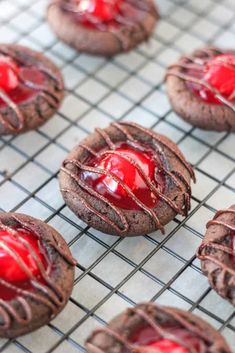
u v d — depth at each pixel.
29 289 0.30
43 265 0.31
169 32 0.43
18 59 0.38
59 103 0.37
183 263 0.33
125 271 0.33
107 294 0.32
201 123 0.36
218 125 0.36
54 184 0.36
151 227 0.32
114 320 0.29
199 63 0.38
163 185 0.33
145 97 0.39
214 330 0.28
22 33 0.42
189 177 0.34
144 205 0.32
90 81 0.40
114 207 0.32
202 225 0.34
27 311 0.29
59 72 0.38
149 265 0.33
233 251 0.31
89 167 0.33
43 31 0.42
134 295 0.32
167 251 0.33
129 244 0.34
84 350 0.30
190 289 0.32
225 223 0.32
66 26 0.40
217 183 0.36
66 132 0.38
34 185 0.36
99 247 0.33
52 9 0.41
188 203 0.33
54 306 0.30
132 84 0.40
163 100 0.39
